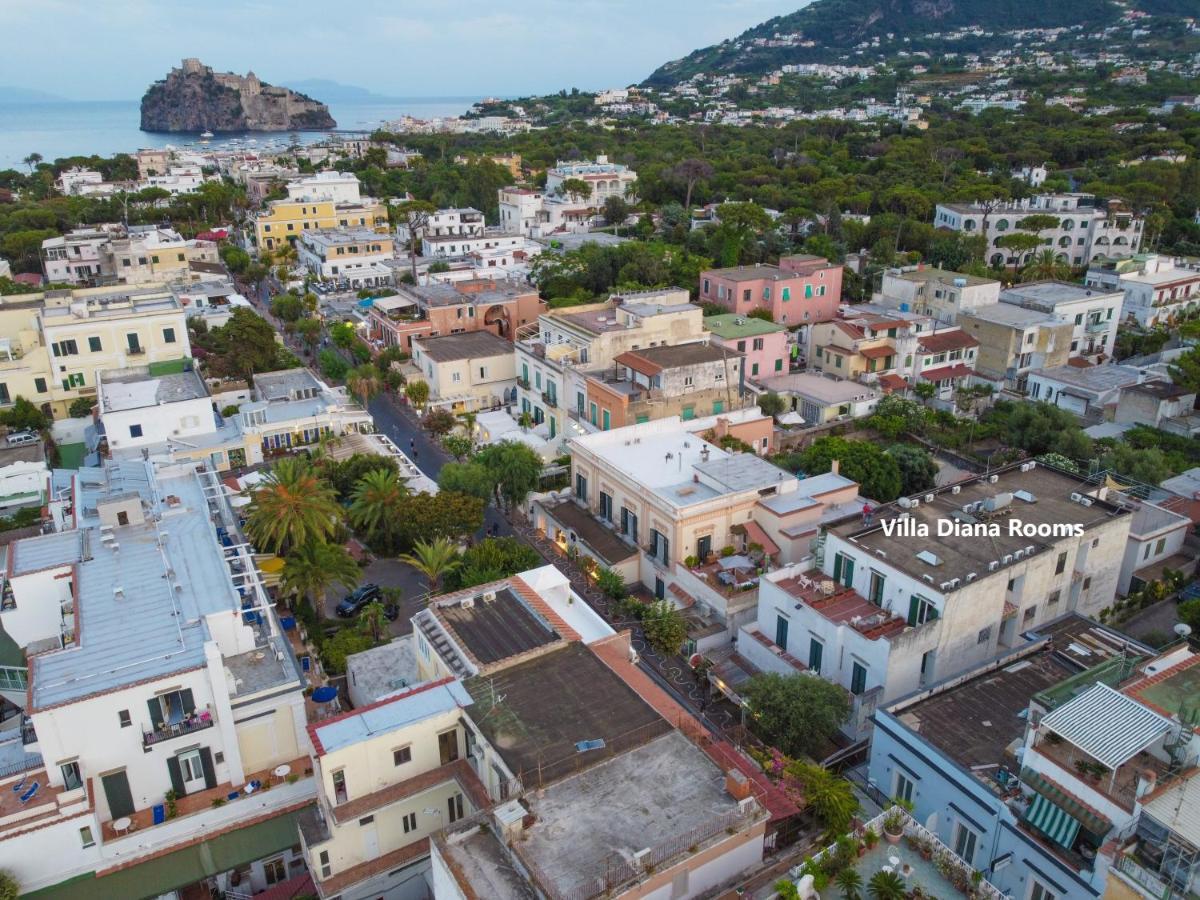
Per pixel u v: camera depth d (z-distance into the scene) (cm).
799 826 3959
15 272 16212
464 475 7725
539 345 10106
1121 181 18962
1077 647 4966
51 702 3984
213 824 4331
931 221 17600
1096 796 3322
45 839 3931
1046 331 10581
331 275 15862
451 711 4106
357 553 7462
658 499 6562
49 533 6081
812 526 6525
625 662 4759
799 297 12294
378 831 4022
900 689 4941
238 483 7650
